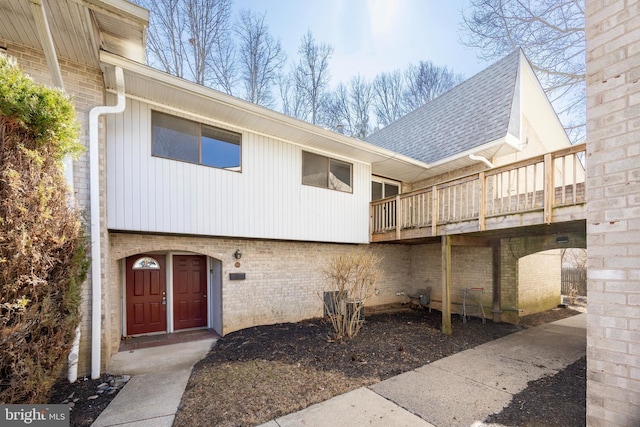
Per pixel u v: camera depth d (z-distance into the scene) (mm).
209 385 4145
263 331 6711
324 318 7898
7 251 2275
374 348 5703
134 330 6793
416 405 3670
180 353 5562
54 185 2812
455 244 7211
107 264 4910
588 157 2406
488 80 9547
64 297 3014
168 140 5676
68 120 2818
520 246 8164
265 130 6766
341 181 8375
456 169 9172
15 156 2377
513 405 3666
